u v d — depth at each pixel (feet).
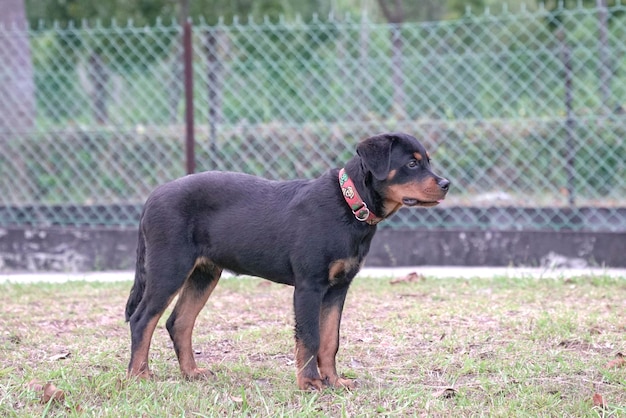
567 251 34.73
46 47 47.93
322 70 42.88
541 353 22.31
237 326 26.17
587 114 41.45
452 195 42.45
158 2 61.26
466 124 42.34
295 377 20.76
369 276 33.19
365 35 45.29
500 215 38.01
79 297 30.32
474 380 20.43
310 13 74.23
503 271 34.06
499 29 46.16
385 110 44.29
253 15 64.95
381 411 18.20
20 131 41.57
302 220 19.63
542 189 42.14
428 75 44.24
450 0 80.28
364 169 19.72
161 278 19.92
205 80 39.24
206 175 20.63
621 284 30.58
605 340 23.32
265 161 41.06
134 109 45.68
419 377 20.71
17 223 40.32
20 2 44.80
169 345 23.98
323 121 41.37
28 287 32.01
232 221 20.11
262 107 41.65
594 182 41.14
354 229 19.62
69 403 18.29
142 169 42.34
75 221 39.86
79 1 61.62
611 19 47.19
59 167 42.34
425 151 20.45
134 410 17.78
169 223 19.97
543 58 43.34
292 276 20.02
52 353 22.98
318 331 19.60
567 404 18.34
